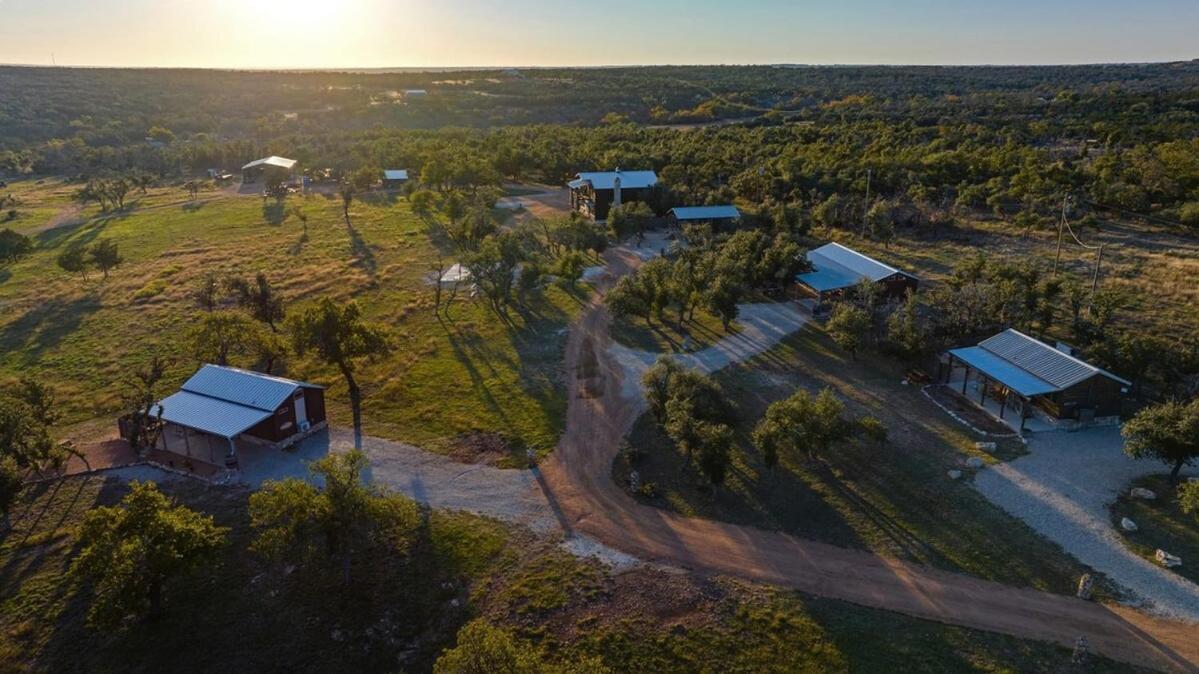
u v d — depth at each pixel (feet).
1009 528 132.57
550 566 126.62
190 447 168.55
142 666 110.01
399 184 497.87
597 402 186.09
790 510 140.87
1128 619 111.14
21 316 259.60
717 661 106.63
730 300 224.74
